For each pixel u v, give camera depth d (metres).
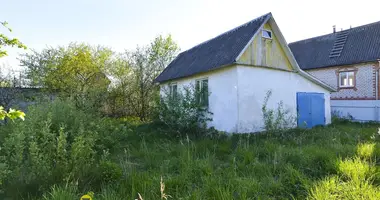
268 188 3.75
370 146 5.81
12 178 3.70
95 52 20.03
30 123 5.48
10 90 13.20
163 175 4.40
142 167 5.21
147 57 18.84
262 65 10.19
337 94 17.59
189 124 9.62
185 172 4.39
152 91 16.69
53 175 3.73
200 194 3.50
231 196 3.33
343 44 18.39
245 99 9.66
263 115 9.56
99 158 5.53
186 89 10.49
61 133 4.46
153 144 7.39
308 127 11.27
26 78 16.06
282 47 10.88
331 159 4.86
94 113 10.19
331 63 17.80
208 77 11.20
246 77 9.77
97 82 17.06
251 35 9.87
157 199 3.38
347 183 3.72
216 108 10.66
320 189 3.48
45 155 4.14
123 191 3.57
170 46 21.45
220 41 12.51
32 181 3.63
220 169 4.78
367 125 12.48
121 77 17.27
